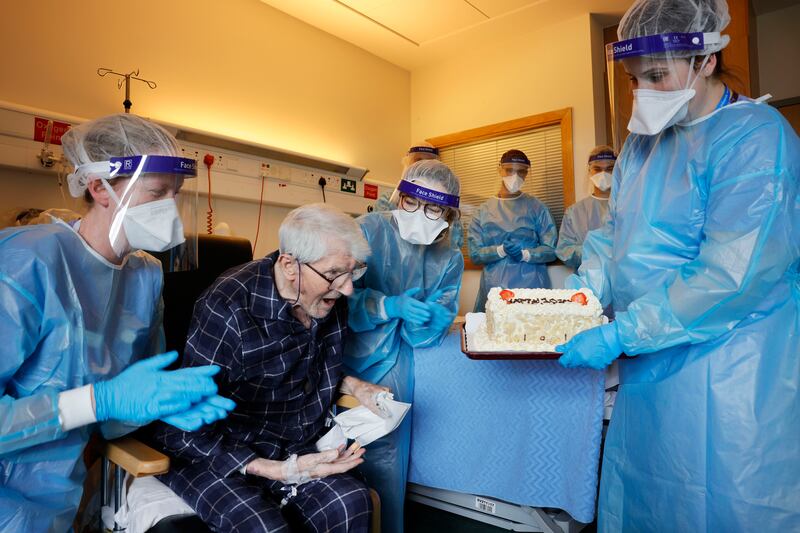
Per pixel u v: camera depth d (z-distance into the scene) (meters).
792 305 1.05
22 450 0.98
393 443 1.76
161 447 1.20
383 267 1.80
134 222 1.09
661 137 1.22
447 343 1.91
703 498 1.06
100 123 1.11
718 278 1.00
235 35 3.21
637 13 1.18
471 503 2.01
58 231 1.06
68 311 1.03
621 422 1.27
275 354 1.25
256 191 3.19
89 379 1.07
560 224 3.78
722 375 1.05
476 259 3.55
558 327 1.51
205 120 3.05
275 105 3.44
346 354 1.76
